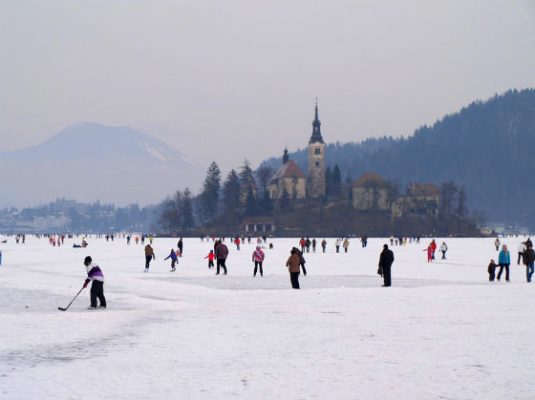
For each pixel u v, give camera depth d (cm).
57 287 4066
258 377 1545
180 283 4472
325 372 1595
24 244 15138
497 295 3450
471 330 2239
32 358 1773
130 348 1920
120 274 5362
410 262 7200
